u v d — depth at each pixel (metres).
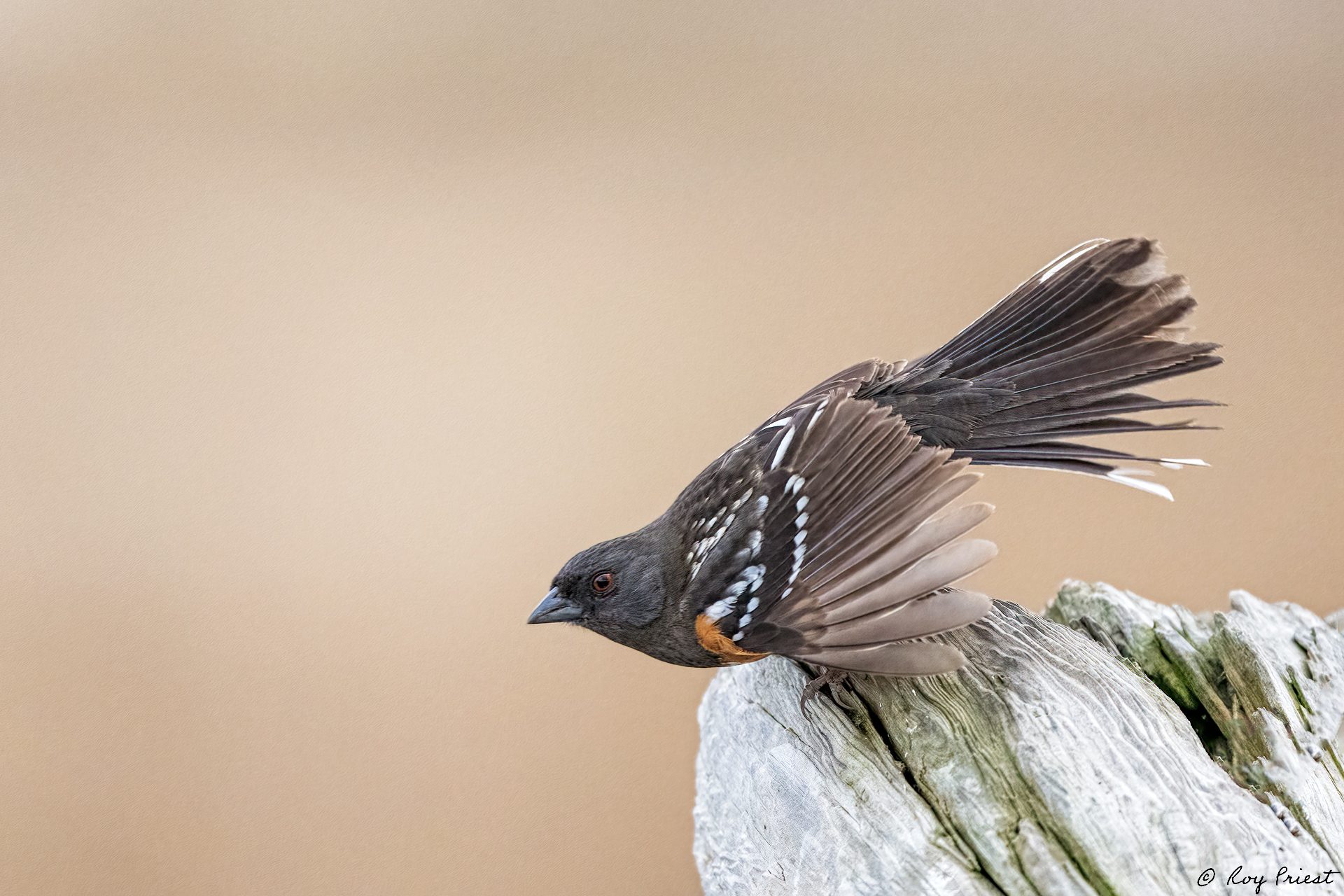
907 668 4.93
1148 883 4.90
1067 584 4.98
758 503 4.98
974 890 4.91
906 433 4.97
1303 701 4.95
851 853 4.93
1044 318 5.03
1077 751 4.92
